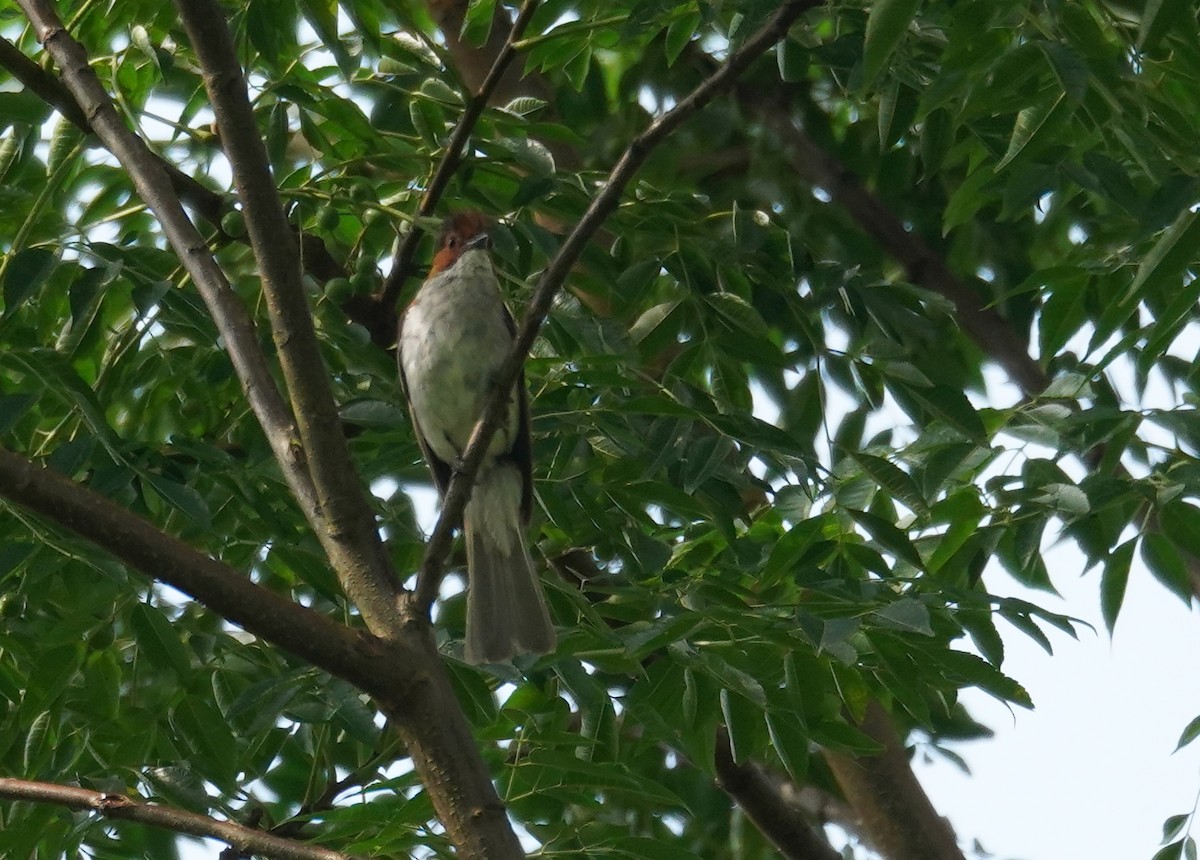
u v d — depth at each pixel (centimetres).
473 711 843
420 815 637
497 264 1134
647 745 934
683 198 1021
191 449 802
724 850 1201
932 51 970
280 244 688
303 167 1038
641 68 1167
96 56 1027
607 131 1162
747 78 1171
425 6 1172
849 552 813
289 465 705
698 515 920
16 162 909
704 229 991
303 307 691
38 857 874
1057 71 698
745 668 807
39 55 917
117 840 886
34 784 647
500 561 880
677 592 830
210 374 978
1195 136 849
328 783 947
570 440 920
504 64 923
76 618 805
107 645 844
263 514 827
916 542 880
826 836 1219
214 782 859
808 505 838
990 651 784
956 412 818
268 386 730
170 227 774
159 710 878
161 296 764
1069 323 838
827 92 1197
